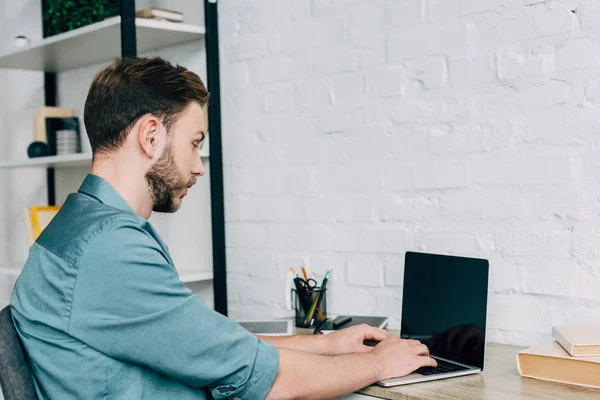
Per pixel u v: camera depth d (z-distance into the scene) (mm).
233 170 2211
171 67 1242
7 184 2791
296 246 2043
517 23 1572
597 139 1460
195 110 1251
